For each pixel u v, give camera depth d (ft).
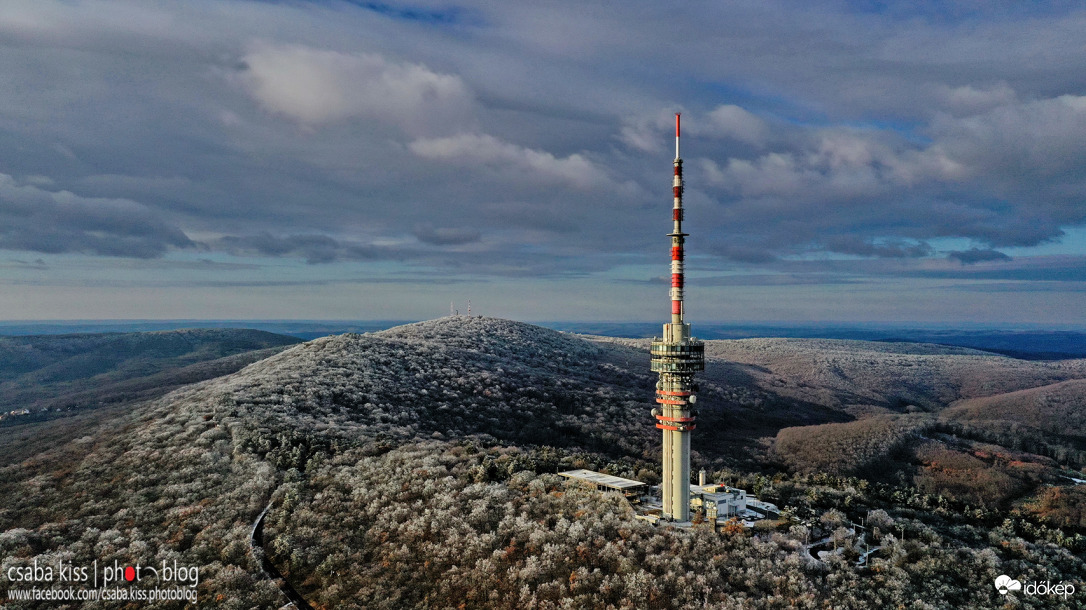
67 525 331.16
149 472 385.50
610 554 289.53
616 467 433.89
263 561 306.76
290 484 366.22
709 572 278.67
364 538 320.09
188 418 466.70
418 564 297.33
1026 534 369.09
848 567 288.71
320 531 325.42
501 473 400.67
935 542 321.32
